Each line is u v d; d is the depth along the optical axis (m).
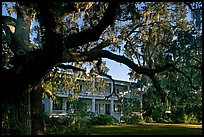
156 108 41.19
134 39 17.19
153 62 17.09
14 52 11.30
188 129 26.39
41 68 9.56
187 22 16.81
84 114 25.58
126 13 14.17
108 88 47.25
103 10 14.07
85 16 14.46
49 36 8.75
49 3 8.68
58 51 8.98
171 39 16.97
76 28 13.33
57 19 8.75
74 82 20.84
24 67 9.70
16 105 11.57
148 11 15.88
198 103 33.47
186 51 17.03
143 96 41.38
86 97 42.88
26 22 12.46
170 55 17.00
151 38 17.02
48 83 17.38
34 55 9.61
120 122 38.91
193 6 14.68
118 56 11.82
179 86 25.50
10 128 12.62
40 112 12.36
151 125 33.59
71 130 18.34
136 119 38.62
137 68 12.09
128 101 41.12
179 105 37.34
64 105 39.25
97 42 15.97
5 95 10.53
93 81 22.94
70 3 11.06
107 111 47.25
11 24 12.71
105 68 18.72
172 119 40.50
